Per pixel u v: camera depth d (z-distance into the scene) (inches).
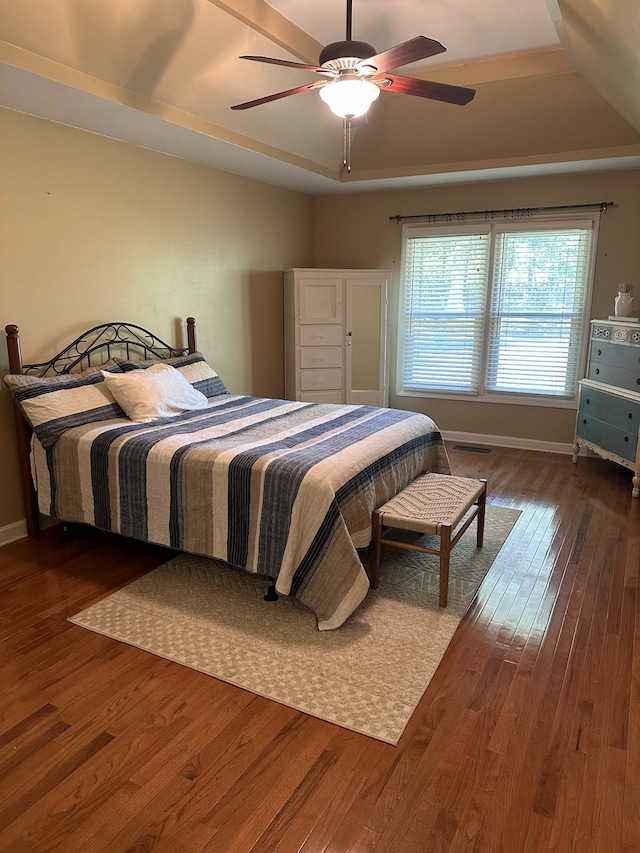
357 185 211.8
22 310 129.8
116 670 87.2
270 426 131.0
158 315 167.2
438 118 174.2
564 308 204.5
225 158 170.6
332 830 60.9
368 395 227.1
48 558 125.0
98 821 62.1
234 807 63.8
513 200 203.9
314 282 212.5
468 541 133.5
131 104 124.3
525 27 126.6
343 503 100.0
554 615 102.1
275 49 127.2
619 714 77.6
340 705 79.4
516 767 68.9
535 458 204.1
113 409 134.6
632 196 188.1
